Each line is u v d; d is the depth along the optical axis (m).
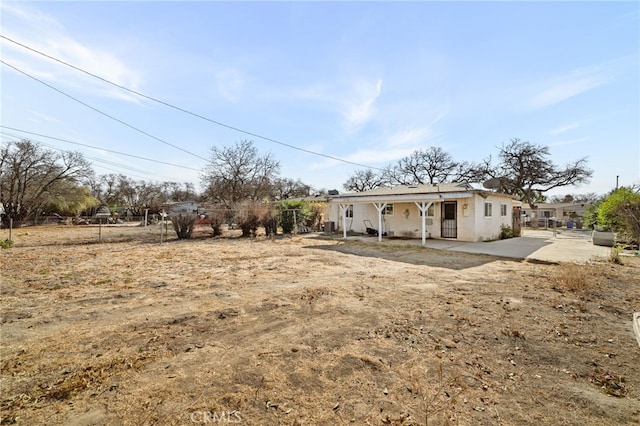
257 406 2.17
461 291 5.41
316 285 5.88
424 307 4.51
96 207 43.38
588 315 4.15
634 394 2.34
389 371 2.68
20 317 4.09
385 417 2.05
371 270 7.37
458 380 2.53
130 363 2.81
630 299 4.91
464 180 35.22
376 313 4.25
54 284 5.97
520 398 2.28
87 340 3.34
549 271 7.19
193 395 2.30
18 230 22.45
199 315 4.18
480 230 13.84
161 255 9.91
